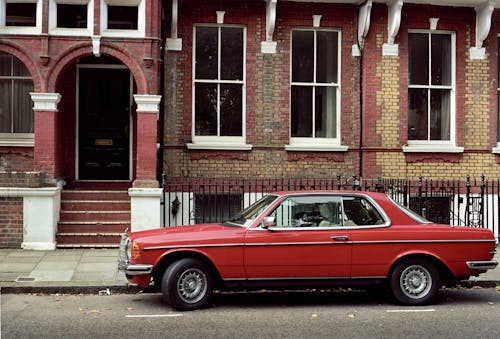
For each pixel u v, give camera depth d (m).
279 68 14.77
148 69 13.24
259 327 7.65
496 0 14.73
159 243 8.52
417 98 15.38
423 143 15.27
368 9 14.54
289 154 14.77
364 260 8.77
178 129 14.45
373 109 14.91
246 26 14.77
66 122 15.09
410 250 8.84
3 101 14.88
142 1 13.27
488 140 15.31
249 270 8.61
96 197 14.01
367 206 9.04
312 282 8.72
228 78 14.87
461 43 15.27
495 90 15.38
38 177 12.84
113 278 10.45
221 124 14.81
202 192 14.24
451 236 8.93
